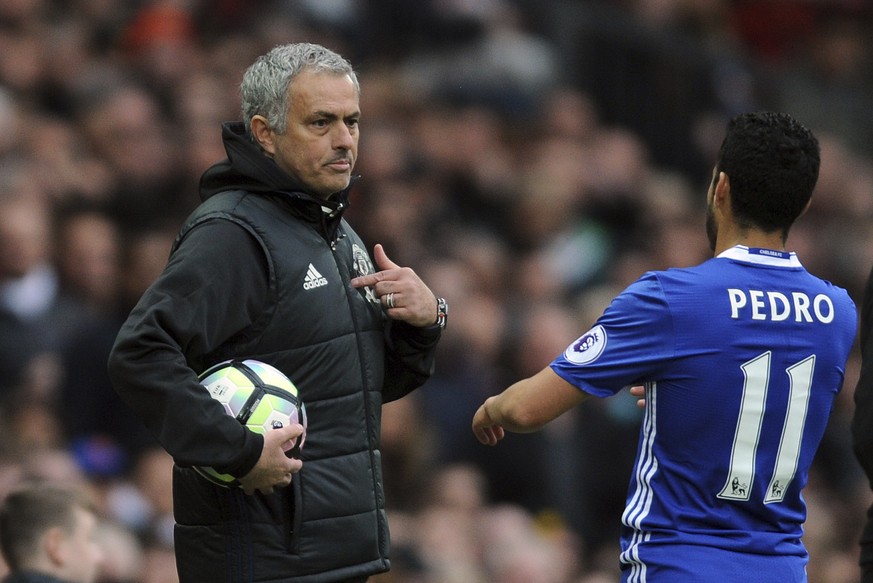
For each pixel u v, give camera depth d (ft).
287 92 49.98
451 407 110.93
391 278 51.93
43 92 132.05
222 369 48.75
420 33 160.76
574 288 139.85
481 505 108.06
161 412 46.91
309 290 49.88
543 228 142.61
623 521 50.08
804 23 198.90
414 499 102.06
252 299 49.08
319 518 49.49
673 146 174.40
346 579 50.24
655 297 49.32
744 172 50.24
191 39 146.41
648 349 49.16
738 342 49.01
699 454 48.93
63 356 100.78
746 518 49.16
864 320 55.11
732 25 196.24
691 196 170.09
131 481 96.78
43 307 101.96
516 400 50.78
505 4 165.37
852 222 173.27
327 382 50.06
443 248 131.44
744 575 48.24
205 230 49.06
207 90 135.64
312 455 49.67
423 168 143.43
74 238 107.14
